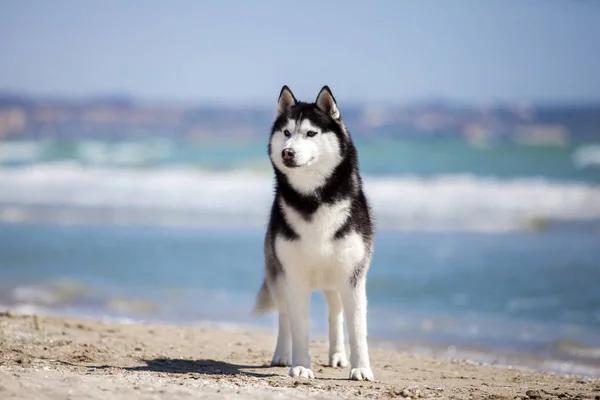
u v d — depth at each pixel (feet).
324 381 19.65
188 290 40.70
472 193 76.23
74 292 39.52
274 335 29.89
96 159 111.96
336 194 19.45
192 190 78.84
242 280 43.29
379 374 22.35
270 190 78.69
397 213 67.56
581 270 44.70
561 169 106.22
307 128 19.60
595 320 34.24
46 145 130.93
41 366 20.31
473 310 36.24
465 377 22.63
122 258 49.21
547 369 26.71
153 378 18.49
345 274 19.85
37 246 53.36
